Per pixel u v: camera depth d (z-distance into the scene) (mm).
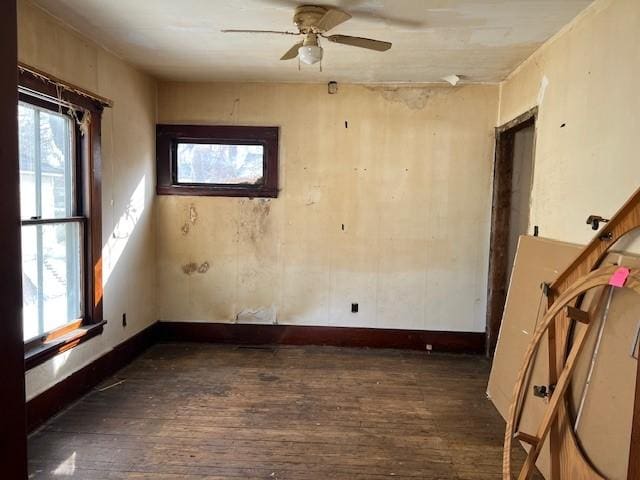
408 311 4184
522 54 3160
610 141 2127
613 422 1732
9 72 698
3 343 703
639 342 1383
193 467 2270
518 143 3932
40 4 2461
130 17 2627
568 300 1989
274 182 4152
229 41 3023
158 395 3104
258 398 3084
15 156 714
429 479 2215
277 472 2244
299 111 4098
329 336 4246
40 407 2631
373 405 3010
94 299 3150
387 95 4043
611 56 2131
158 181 4191
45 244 2715
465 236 4094
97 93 3143
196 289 4289
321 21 2281
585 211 2363
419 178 4082
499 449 2494
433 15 2508
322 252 4195
